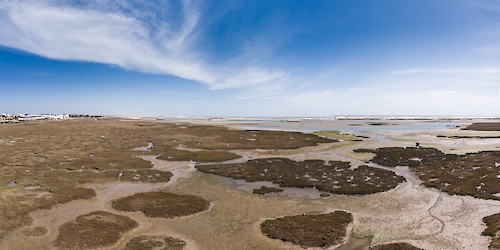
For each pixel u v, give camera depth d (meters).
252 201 29.50
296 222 24.17
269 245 20.83
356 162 46.25
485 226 22.67
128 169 40.66
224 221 24.78
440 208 26.95
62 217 24.72
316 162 45.94
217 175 38.84
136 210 26.67
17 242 20.38
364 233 22.42
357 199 29.91
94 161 44.22
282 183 35.06
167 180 36.34
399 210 26.80
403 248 19.75
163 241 21.31
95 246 20.27
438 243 20.41
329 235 21.92
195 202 28.72
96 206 27.61
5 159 44.06
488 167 39.72
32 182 33.31
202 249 20.36
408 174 39.50
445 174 37.81
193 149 56.97
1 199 27.59
